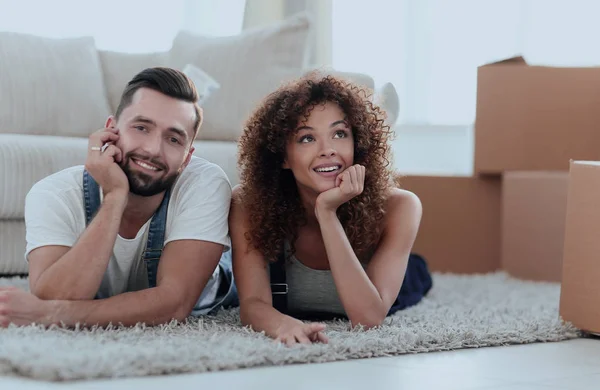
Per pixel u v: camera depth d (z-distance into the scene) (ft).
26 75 11.66
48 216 6.41
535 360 5.97
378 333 6.34
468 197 12.17
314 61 14.66
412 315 7.84
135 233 6.63
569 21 13.42
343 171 6.69
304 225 7.01
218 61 12.35
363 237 6.96
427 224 12.34
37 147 9.86
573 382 5.24
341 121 6.69
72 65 12.14
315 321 7.28
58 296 6.09
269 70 12.27
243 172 7.01
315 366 5.45
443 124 14.53
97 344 5.31
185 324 6.41
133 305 6.13
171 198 6.63
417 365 5.61
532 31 13.71
